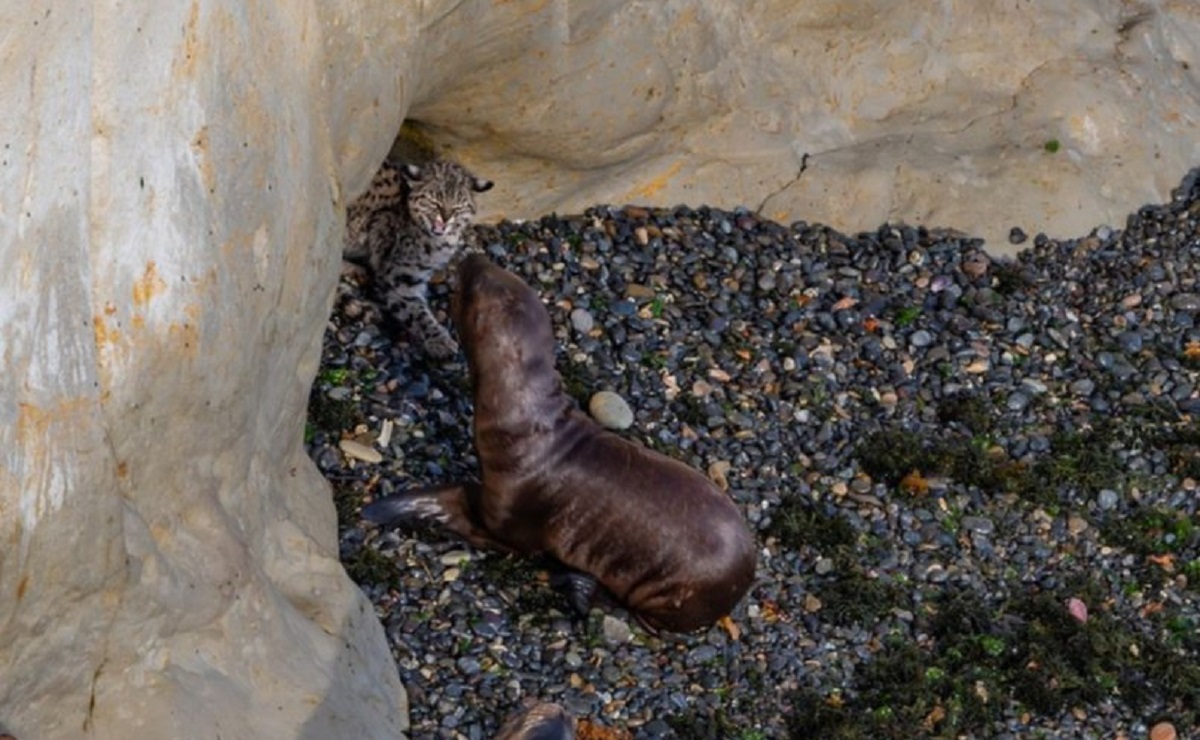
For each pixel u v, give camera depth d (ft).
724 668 80.02
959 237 107.55
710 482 81.05
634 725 76.33
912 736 78.18
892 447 92.84
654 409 92.89
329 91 72.90
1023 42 112.16
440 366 92.32
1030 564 88.28
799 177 107.65
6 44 51.21
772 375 96.48
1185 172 114.42
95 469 56.70
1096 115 112.16
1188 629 85.46
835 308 101.45
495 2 88.07
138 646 61.67
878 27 108.78
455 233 95.45
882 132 110.52
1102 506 91.97
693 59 102.63
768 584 84.58
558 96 97.86
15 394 53.16
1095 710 81.05
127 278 58.44
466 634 78.38
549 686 77.10
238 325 63.82
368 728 69.87
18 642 56.18
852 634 82.89
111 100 57.11
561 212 103.86
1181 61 117.50
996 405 97.25
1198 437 96.12
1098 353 101.65
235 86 62.54
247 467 68.95
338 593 73.77
